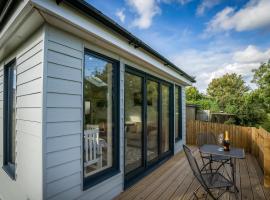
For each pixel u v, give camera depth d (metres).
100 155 3.27
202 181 2.85
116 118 3.56
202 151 3.71
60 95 2.47
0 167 4.03
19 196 2.91
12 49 3.34
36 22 2.31
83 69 2.81
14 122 3.54
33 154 2.47
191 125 8.20
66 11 2.22
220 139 4.22
